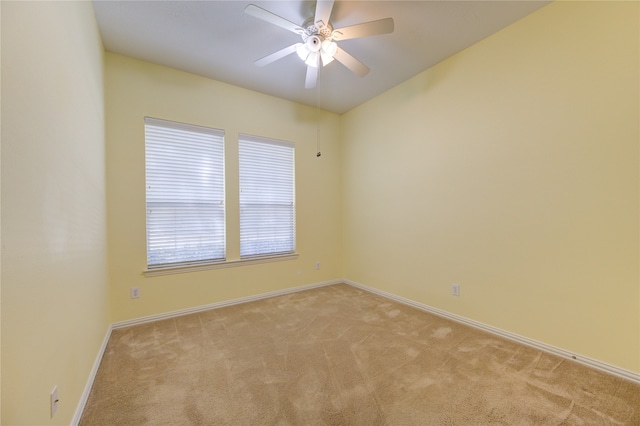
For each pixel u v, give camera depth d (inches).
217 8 79.7
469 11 81.4
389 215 133.8
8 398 30.3
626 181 66.4
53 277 43.5
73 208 54.6
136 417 55.6
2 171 29.9
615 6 67.5
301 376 69.5
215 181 123.2
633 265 65.8
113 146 100.1
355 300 130.5
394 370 71.7
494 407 57.7
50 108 43.4
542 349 80.8
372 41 95.9
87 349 63.9
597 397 60.5
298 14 82.9
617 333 68.1
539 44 80.7
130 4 77.2
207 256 121.2
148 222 108.3
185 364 75.3
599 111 70.1
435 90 111.2
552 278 79.0
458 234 103.6
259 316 110.7
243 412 57.0
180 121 113.5
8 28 31.2
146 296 106.1
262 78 120.9
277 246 141.9
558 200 77.5
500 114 90.3
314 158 154.4
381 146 137.7
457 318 103.9
